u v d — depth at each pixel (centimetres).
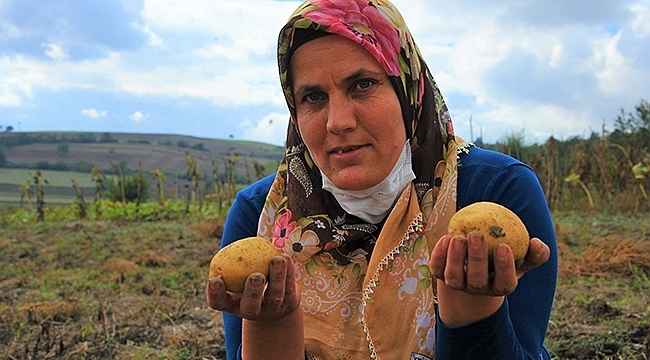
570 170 1374
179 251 988
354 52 197
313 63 200
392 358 207
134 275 794
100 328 552
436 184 214
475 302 170
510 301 199
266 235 232
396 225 208
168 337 528
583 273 686
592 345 433
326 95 202
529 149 1427
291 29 201
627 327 470
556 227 889
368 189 206
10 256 1005
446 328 177
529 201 205
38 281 794
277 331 183
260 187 250
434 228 208
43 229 1319
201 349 493
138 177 1677
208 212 1541
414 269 207
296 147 228
